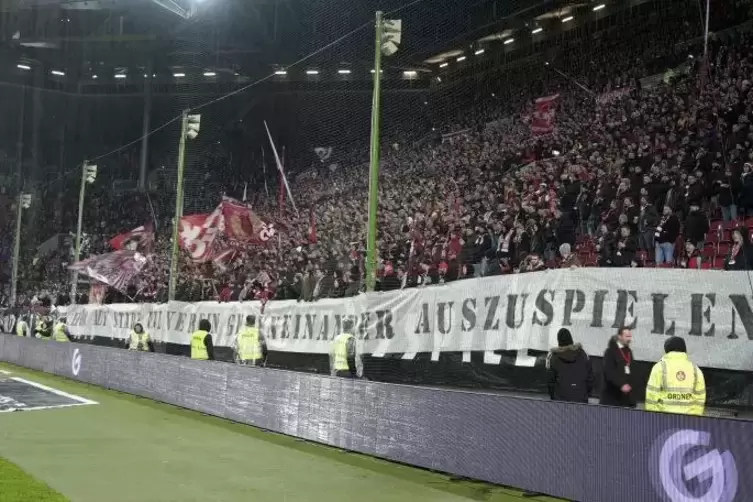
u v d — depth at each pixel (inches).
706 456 196.1
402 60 1380.4
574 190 763.4
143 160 1798.7
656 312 338.6
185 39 1795.0
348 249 948.0
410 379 453.7
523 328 389.4
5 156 1894.7
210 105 1800.0
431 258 796.6
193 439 377.7
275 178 1551.4
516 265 700.0
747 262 515.8
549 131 969.5
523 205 770.2
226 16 1717.5
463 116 1229.7
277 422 399.5
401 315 466.0
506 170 975.6
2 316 1248.8
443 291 438.6
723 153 665.6
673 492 203.8
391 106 1403.8
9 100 1904.5
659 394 271.7
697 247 579.2
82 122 1950.1
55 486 264.5
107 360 641.0
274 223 1176.2
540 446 248.7
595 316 358.3
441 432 292.0
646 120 794.8
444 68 1323.8
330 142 1530.5
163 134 1877.5
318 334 546.3
